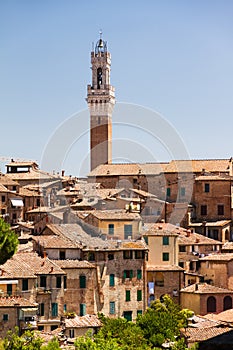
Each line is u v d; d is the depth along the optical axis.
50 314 146.25
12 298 133.38
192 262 175.62
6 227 124.75
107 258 156.62
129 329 135.25
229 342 68.44
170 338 132.50
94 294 153.88
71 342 129.25
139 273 160.12
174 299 164.62
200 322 143.75
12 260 148.50
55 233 166.25
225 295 160.50
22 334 125.12
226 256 174.38
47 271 147.25
